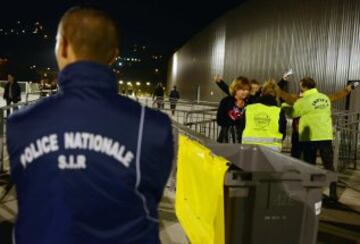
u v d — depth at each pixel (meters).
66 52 1.61
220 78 7.56
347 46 18.36
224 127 6.81
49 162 1.45
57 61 1.67
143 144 1.51
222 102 6.82
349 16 18.34
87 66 1.53
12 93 16.52
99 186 1.45
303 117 7.14
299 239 3.22
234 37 34.00
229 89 7.03
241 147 4.41
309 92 7.09
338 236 5.55
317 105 7.03
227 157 4.41
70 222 1.40
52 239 1.39
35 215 1.43
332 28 19.58
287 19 24.20
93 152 1.46
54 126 1.48
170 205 6.33
